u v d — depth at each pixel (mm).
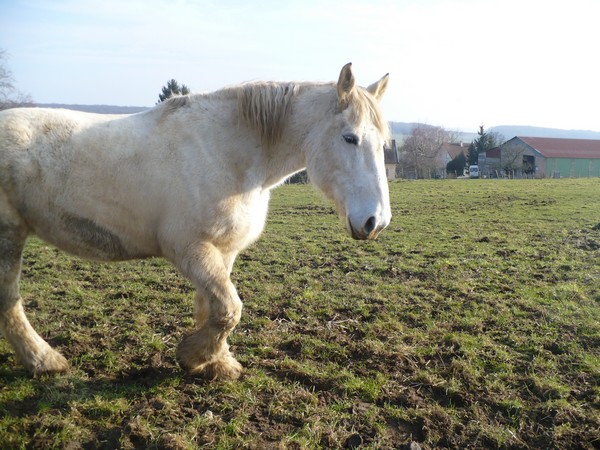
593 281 6031
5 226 3258
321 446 2838
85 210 3271
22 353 3455
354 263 7219
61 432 2861
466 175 46938
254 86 3436
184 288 5785
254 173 3438
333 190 3381
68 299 5281
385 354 3967
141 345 4086
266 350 4047
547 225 10789
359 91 3334
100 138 3279
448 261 7289
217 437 2885
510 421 3107
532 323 4656
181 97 3492
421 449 2840
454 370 3676
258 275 6539
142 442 2828
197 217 3221
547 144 47562
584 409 3205
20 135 3209
